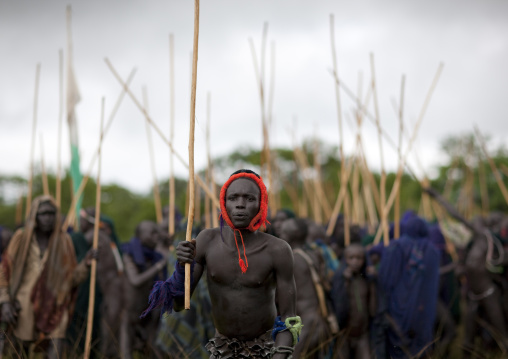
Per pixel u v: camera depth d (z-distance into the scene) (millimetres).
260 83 7277
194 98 3480
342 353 6328
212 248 3752
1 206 42438
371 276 6453
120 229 40156
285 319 3666
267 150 7281
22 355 6055
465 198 12789
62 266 6164
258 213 3639
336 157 38938
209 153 7121
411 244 6883
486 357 7609
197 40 3484
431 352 6695
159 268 7094
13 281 6000
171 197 6957
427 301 6754
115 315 7227
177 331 6484
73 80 7211
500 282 7844
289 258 3705
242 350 3727
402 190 29578
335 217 8180
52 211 6156
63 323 6113
